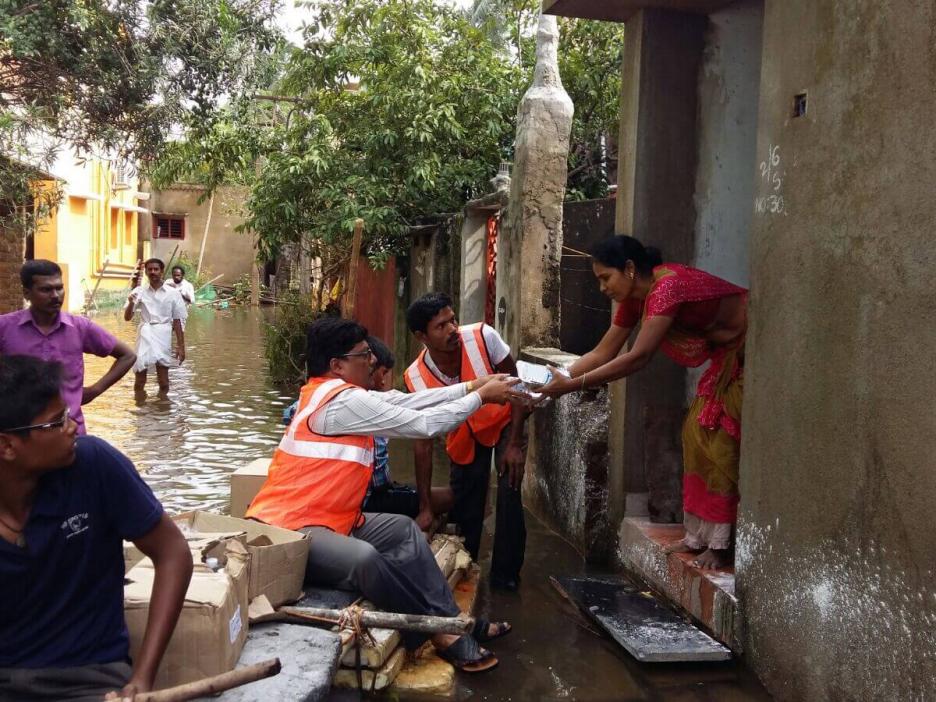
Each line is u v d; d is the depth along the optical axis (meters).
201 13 8.50
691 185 4.93
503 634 3.93
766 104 3.59
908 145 2.68
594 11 4.92
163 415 9.15
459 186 9.84
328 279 13.37
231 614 2.92
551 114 6.46
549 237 6.55
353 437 3.84
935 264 2.55
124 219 27.86
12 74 8.34
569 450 5.49
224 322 21.83
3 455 2.20
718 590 3.83
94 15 8.03
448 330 4.55
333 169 10.20
